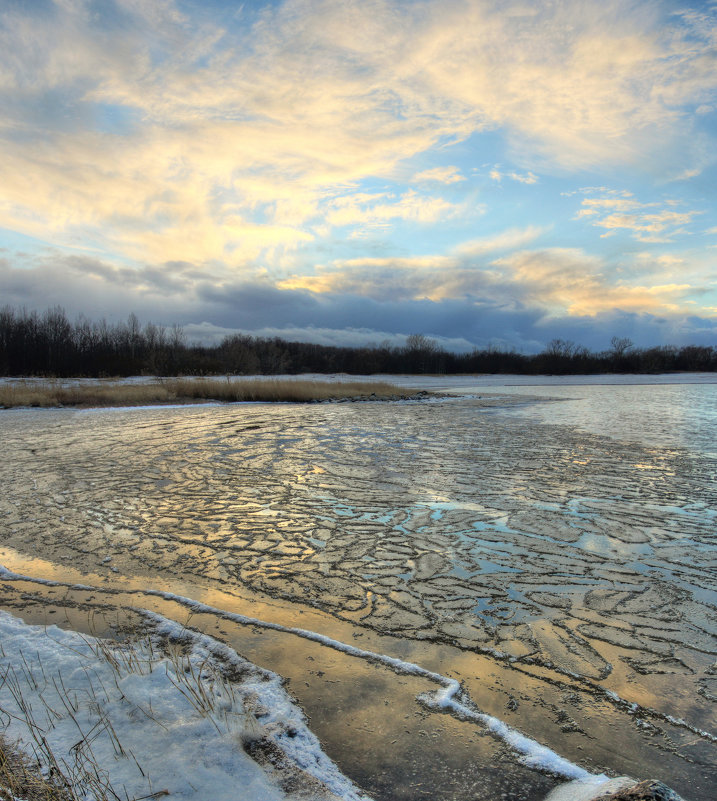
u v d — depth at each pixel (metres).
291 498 6.68
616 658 3.17
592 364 76.00
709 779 2.25
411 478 7.76
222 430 13.62
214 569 4.50
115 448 10.69
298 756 2.32
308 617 3.68
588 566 4.51
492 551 4.86
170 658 3.02
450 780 2.23
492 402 24.97
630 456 9.54
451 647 3.30
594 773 2.28
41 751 2.20
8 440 11.95
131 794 1.98
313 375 56.62
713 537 5.20
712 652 3.23
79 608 3.79
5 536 5.34
